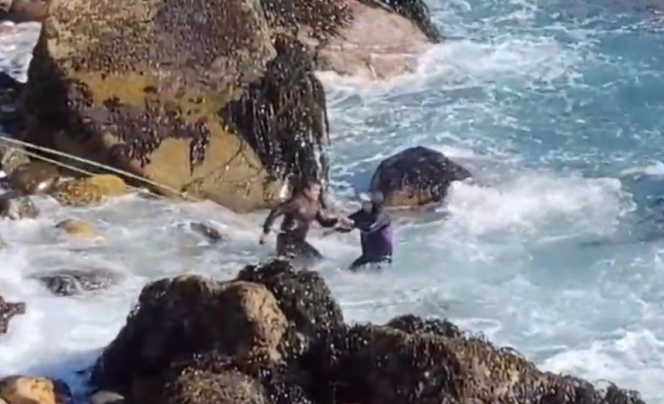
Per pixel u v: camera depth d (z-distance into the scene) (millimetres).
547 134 22656
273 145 19562
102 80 19609
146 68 19594
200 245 17938
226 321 13328
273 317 13359
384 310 16250
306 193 17703
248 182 19469
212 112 19500
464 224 18891
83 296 16219
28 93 20281
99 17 19781
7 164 19484
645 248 18250
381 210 17531
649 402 14281
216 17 19859
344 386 13227
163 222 18547
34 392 13594
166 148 19484
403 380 12969
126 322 14445
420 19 26953
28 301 15961
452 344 13078
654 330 15938
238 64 19703
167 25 19781
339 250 17922
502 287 17016
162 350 13617
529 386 13078
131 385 13797
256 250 17906
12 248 17375
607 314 16344
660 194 20156
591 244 18359
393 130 22688
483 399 12844
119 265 17156
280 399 13148
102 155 19562
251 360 13211
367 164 21203
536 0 30078
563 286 17109
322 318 13633
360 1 26641
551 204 19562
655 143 22438
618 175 20938
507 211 19297
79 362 14688
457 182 19688
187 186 19406
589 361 15164
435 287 16953
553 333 15812
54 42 19812
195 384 12812
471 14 29188
